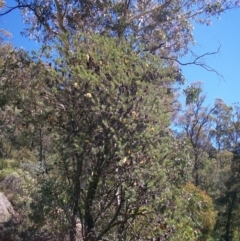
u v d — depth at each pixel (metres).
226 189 36.91
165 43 14.09
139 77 5.61
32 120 5.93
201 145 43.31
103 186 5.75
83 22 12.92
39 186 6.94
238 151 37.34
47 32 13.32
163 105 5.97
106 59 5.76
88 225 5.87
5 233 7.86
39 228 6.43
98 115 5.41
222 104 42.19
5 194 12.22
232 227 36.94
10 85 6.24
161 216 5.61
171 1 13.96
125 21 12.83
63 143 5.61
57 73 5.66
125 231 5.92
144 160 5.46
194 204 6.68
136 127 5.45
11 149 17.80
